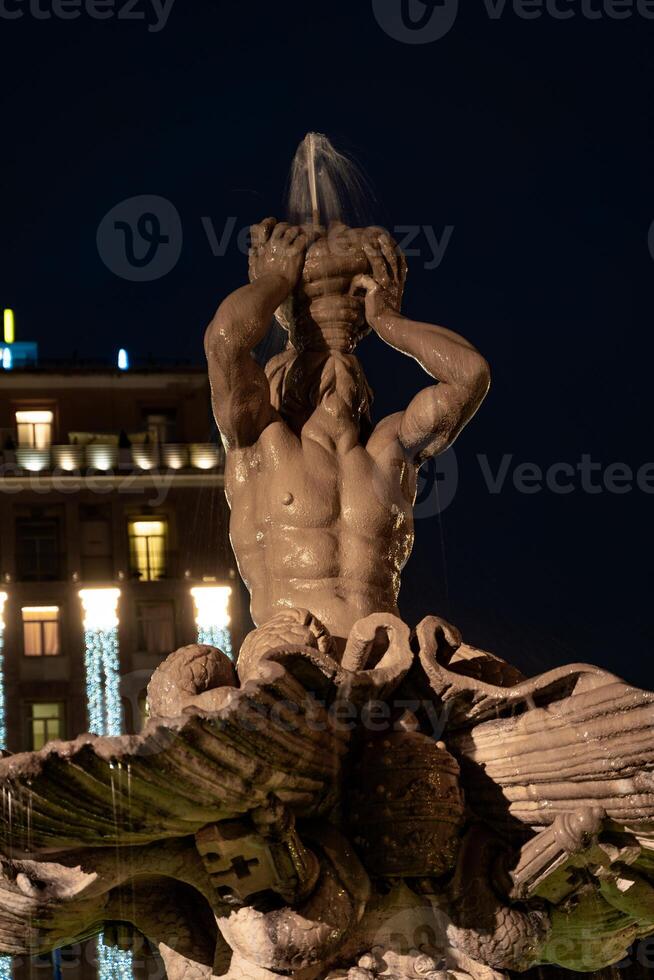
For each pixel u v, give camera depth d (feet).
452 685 25.41
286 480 27.66
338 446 28.04
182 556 150.51
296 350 29.04
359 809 25.38
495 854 25.68
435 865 25.26
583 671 24.63
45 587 148.66
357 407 28.53
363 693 24.88
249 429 27.91
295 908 24.62
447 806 25.31
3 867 24.63
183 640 148.05
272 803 23.90
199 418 154.92
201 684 25.11
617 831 24.67
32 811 22.84
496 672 26.48
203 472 152.97
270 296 27.99
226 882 24.50
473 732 25.80
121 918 26.02
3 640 146.82
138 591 149.28
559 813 24.84
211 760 22.81
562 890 25.80
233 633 148.46
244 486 28.04
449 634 26.08
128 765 22.34
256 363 28.12
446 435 27.84
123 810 23.09
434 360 27.66
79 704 145.69
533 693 24.93
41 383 153.99
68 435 153.38
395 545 27.84
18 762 22.15
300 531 27.40
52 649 147.23
